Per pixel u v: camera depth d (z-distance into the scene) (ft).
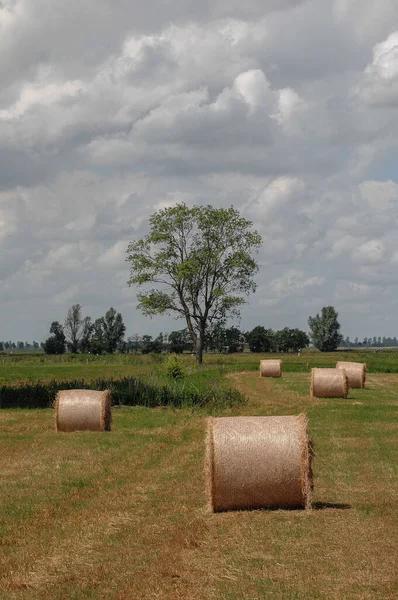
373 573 28.43
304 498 39.65
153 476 49.88
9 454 59.88
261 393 120.47
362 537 33.63
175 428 76.64
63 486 46.68
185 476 49.75
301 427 40.16
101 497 43.34
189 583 27.73
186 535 34.19
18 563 30.63
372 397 112.27
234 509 40.04
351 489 44.91
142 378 124.77
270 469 39.50
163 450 61.57
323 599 25.73
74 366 234.99
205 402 102.89
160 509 40.22
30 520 37.91
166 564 29.96
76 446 64.03
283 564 29.76
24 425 79.97
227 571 28.99
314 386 111.45
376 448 60.70
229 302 242.17
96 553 31.91
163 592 26.84
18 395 105.60
